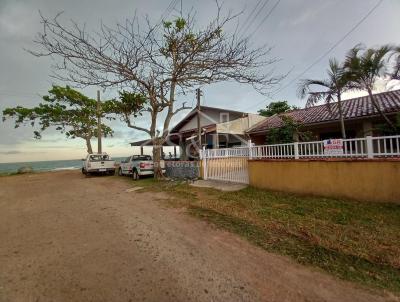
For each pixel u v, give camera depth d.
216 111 19.52
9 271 3.71
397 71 9.52
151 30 9.95
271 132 13.11
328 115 13.28
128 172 17.14
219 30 10.15
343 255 3.88
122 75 11.20
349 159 6.91
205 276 3.37
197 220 5.97
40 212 7.56
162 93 13.41
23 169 29.50
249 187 9.59
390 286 3.04
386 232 4.66
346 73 9.80
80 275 3.50
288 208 6.59
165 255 4.07
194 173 13.31
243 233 4.96
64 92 24.83
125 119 14.74
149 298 2.91
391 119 11.14
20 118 25.06
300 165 8.02
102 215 6.84
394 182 6.14
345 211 6.00
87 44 9.05
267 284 3.15
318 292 2.96
